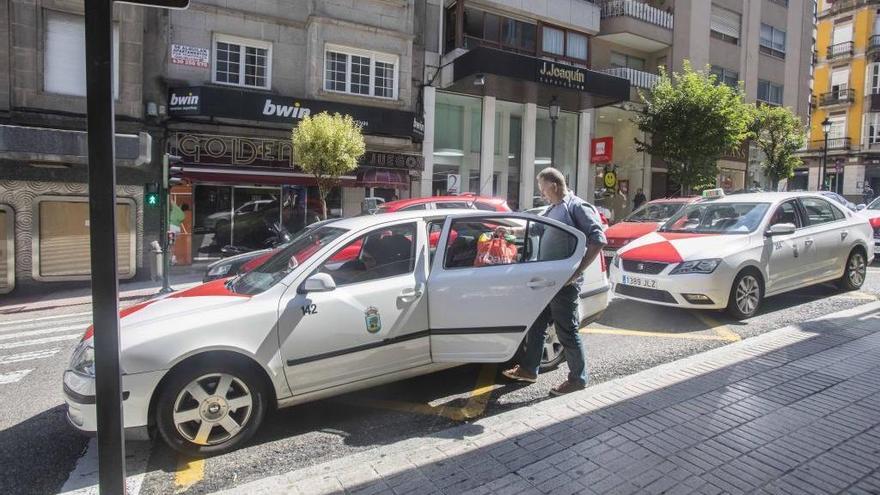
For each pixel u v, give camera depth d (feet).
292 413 14.03
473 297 13.52
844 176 136.15
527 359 15.02
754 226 23.15
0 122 36.50
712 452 10.15
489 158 60.34
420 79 55.52
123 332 11.18
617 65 73.67
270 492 9.36
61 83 38.70
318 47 47.83
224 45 45.78
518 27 60.59
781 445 10.36
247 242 47.96
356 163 42.88
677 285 21.39
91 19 7.14
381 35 50.62
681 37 74.38
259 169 46.16
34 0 37.19
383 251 13.70
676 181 65.46
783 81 91.25
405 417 13.65
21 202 37.11
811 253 24.45
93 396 11.04
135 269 41.63
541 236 14.57
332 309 12.39
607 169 72.13
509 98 61.05
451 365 13.93
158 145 42.73
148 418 11.18
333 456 11.71
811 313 22.70
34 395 16.28
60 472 11.36
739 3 82.64
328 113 46.91
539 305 13.89
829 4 140.67
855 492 8.78
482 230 14.47
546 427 11.42
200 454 11.58
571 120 68.33
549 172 14.98
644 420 11.58
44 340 23.93
